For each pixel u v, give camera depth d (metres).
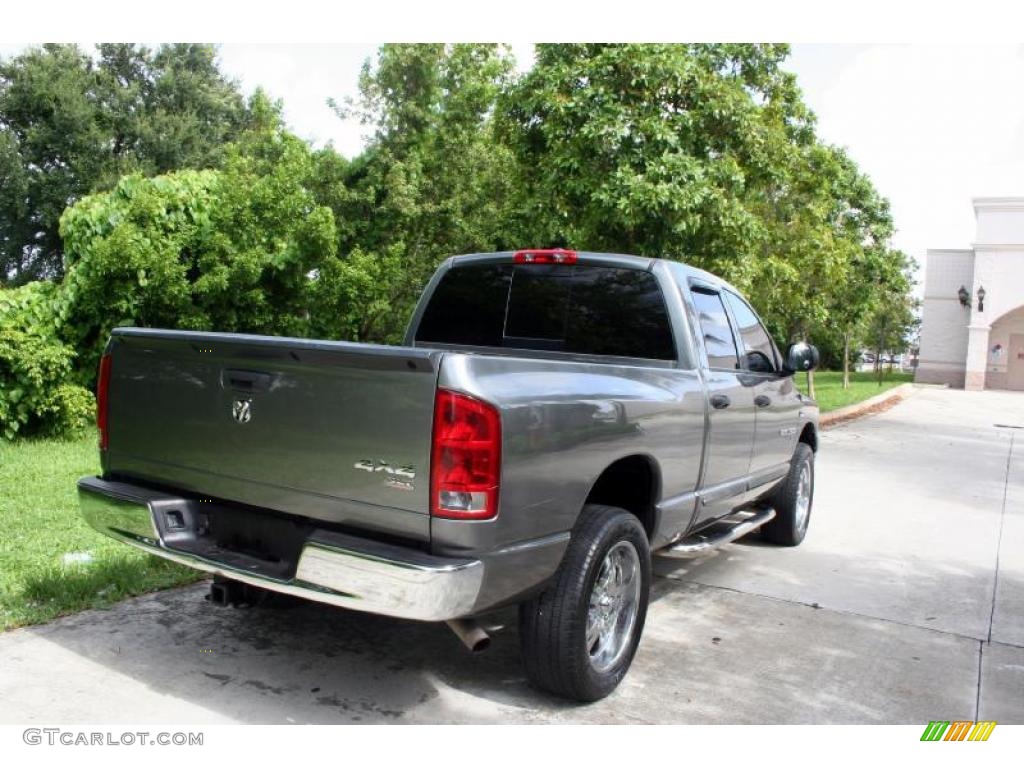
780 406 5.87
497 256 4.96
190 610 4.48
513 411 3.03
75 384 9.65
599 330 4.68
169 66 32.75
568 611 3.40
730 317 5.31
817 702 3.78
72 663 3.77
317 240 10.77
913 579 5.88
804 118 14.45
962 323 38.84
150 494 3.62
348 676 3.80
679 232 9.55
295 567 3.26
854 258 18.52
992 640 4.69
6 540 5.34
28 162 29.91
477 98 15.87
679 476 4.29
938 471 11.16
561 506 3.30
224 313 10.58
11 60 30.30
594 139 9.52
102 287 9.60
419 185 15.46
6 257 30.52
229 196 10.51
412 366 2.91
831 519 7.85
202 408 3.49
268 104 16.81
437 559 2.87
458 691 3.71
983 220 35.22
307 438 3.16
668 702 3.71
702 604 5.14
